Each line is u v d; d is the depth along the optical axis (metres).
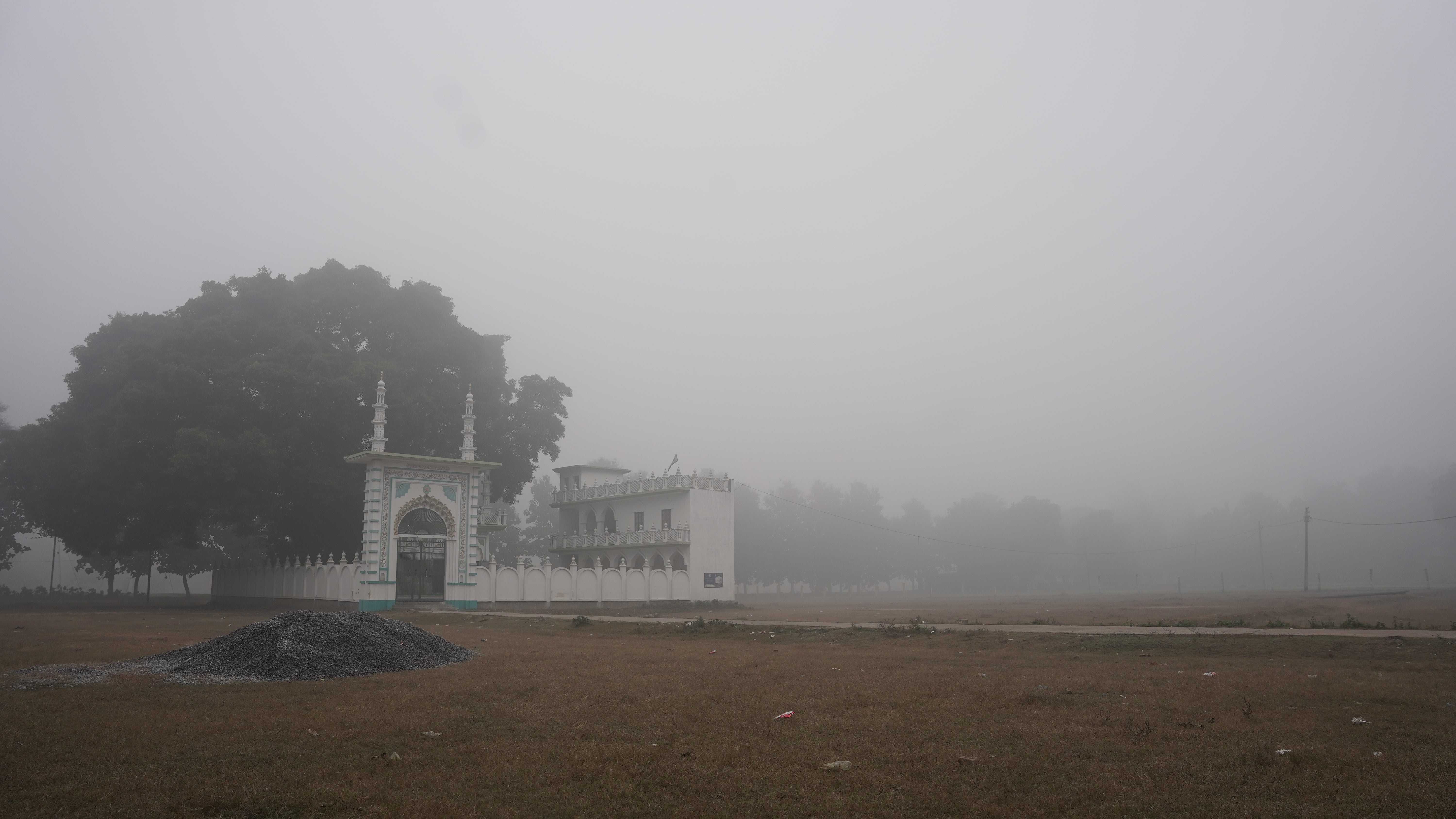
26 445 59.28
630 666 19.66
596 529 73.25
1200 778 8.82
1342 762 9.34
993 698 14.01
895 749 10.32
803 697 14.41
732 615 49.16
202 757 10.08
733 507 65.88
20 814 7.78
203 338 54.88
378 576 46.66
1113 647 22.53
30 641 26.53
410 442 59.69
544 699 14.38
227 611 51.88
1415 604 51.22
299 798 8.29
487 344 70.88
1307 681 15.59
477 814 7.78
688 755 10.07
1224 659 19.95
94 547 61.25
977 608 58.34
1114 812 7.73
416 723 12.10
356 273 63.59
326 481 54.91
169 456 52.75
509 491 71.00
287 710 13.26
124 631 32.31
